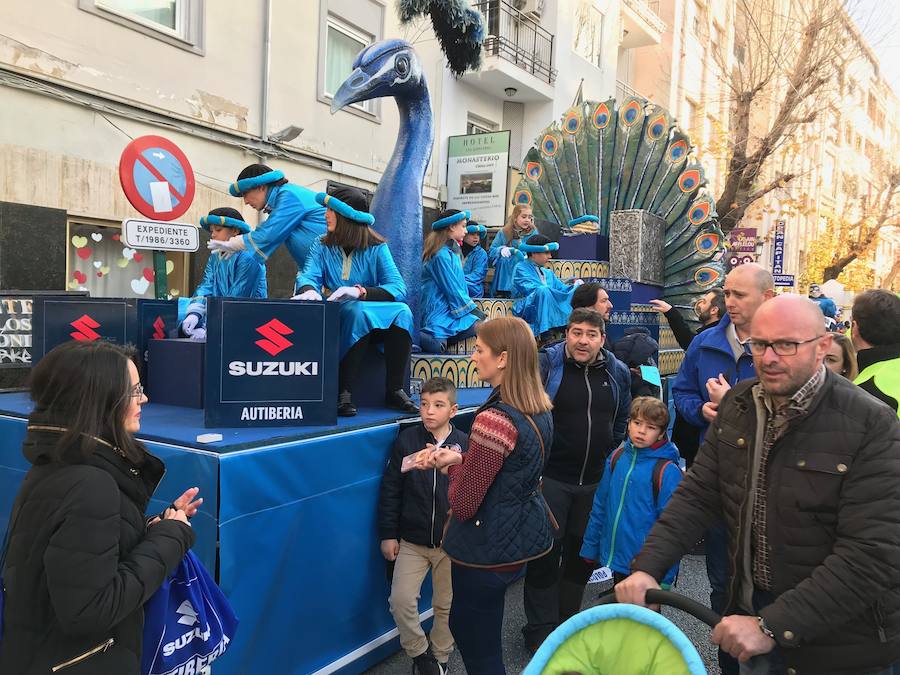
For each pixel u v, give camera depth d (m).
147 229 4.11
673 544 1.92
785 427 1.71
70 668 1.49
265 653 2.52
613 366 3.53
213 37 8.36
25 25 6.51
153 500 2.44
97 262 7.43
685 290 7.75
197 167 8.32
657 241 7.69
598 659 1.47
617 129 8.31
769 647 1.55
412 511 2.98
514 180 12.65
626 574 3.22
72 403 1.57
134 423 1.69
